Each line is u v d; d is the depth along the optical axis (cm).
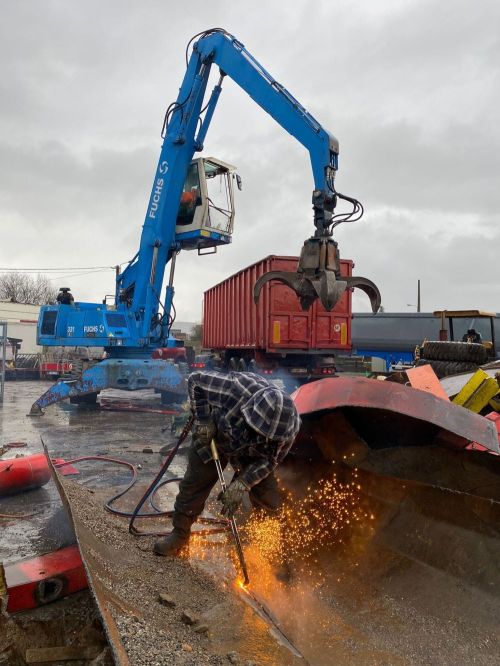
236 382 359
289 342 1370
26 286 7750
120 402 1498
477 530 309
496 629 272
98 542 375
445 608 294
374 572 337
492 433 317
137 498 564
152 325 1390
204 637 282
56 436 945
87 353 2436
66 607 310
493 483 337
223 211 1425
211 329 1933
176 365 1395
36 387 2148
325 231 704
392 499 360
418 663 268
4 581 313
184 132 1334
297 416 347
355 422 414
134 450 819
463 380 562
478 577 296
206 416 367
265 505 396
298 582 355
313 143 884
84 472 677
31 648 281
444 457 363
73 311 1400
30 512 508
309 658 277
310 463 445
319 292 675
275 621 311
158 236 1365
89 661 269
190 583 348
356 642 288
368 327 2331
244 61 1097
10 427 1048
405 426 391
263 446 347
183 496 390
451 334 1280
